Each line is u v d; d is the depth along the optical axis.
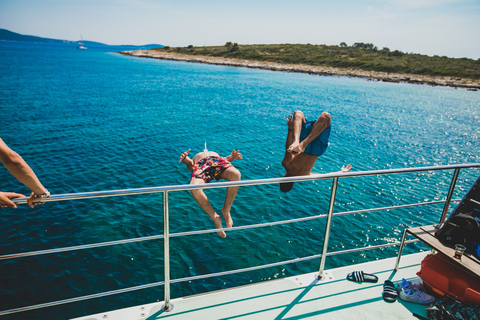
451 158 16.75
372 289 3.07
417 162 15.80
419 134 21.98
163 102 29.12
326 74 72.50
